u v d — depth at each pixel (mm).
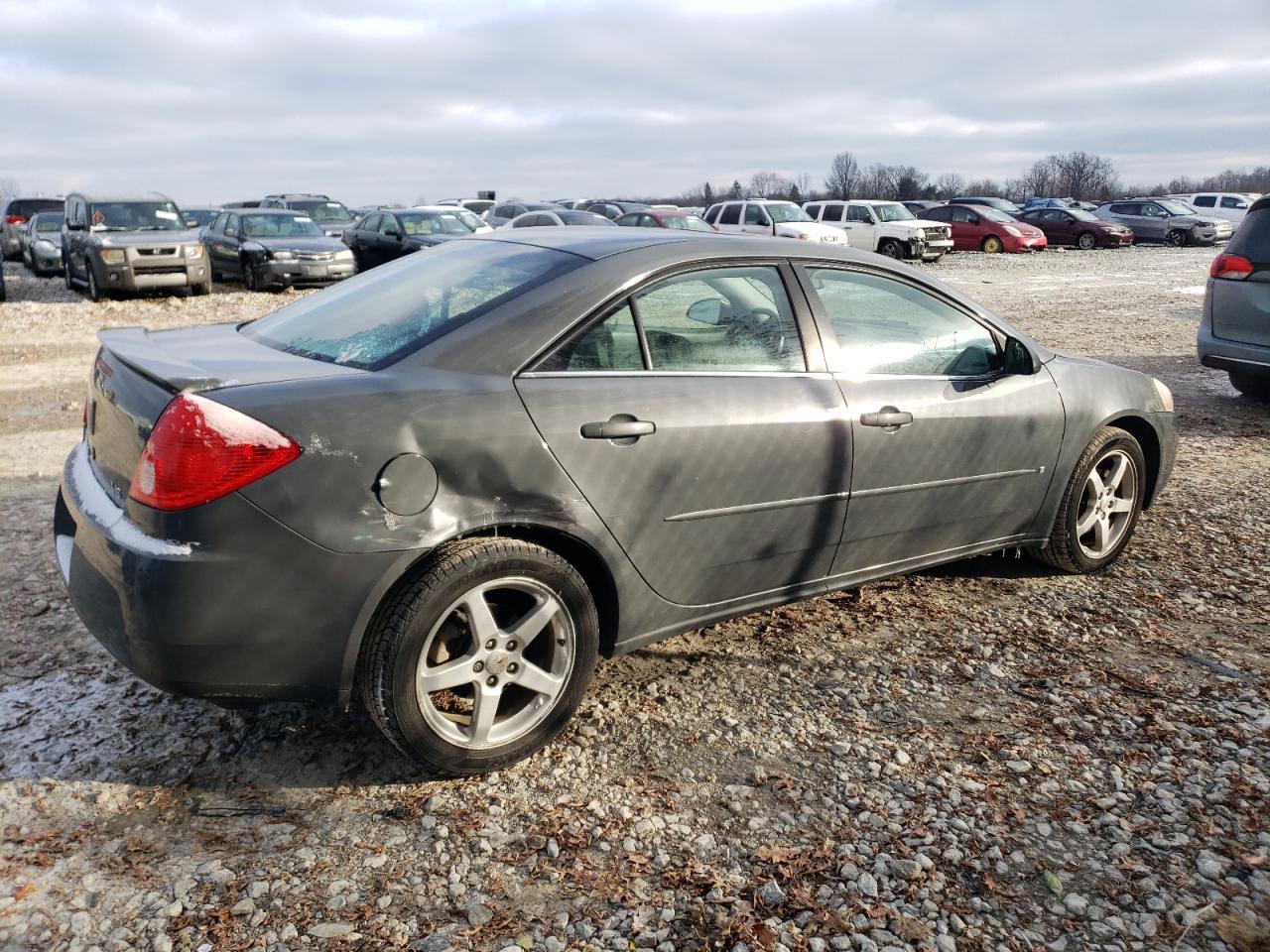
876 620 3916
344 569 2477
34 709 3105
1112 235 31859
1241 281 7527
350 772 2830
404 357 2750
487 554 2629
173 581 2369
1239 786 2807
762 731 3084
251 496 2383
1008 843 2561
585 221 21766
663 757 2934
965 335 3875
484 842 2527
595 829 2588
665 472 2961
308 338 3064
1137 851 2537
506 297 2912
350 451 2467
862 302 3580
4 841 2479
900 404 3520
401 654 2555
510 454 2670
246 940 2184
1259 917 2316
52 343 11586
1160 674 3484
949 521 3818
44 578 4129
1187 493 5664
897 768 2891
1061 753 2980
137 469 2473
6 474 5738
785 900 2336
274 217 18672
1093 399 4191
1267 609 4047
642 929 2242
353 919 2256
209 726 3045
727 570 3234
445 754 2701
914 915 2299
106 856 2443
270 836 2539
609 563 2922
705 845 2533
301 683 2553
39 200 26172
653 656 3576
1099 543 4430
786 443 3209
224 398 2434
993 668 3510
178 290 16797
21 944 2150
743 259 3293
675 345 3082
